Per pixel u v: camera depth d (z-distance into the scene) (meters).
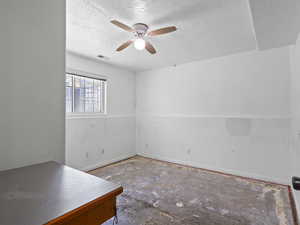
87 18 1.96
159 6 1.72
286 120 2.72
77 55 3.27
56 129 1.22
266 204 2.15
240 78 3.13
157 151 4.27
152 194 2.42
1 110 0.96
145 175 3.17
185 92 3.81
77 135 3.28
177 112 3.93
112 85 4.02
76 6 1.73
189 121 3.75
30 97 1.08
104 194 0.72
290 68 2.67
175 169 3.51
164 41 2.61
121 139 4.23
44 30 1.15
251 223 1.79
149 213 1.97
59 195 0.70
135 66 4.05
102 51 3.05
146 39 2.52
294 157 2.33
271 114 2.85
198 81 3.62
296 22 1.78
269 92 2.86
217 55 3.28
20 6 1.03
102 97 3.86
